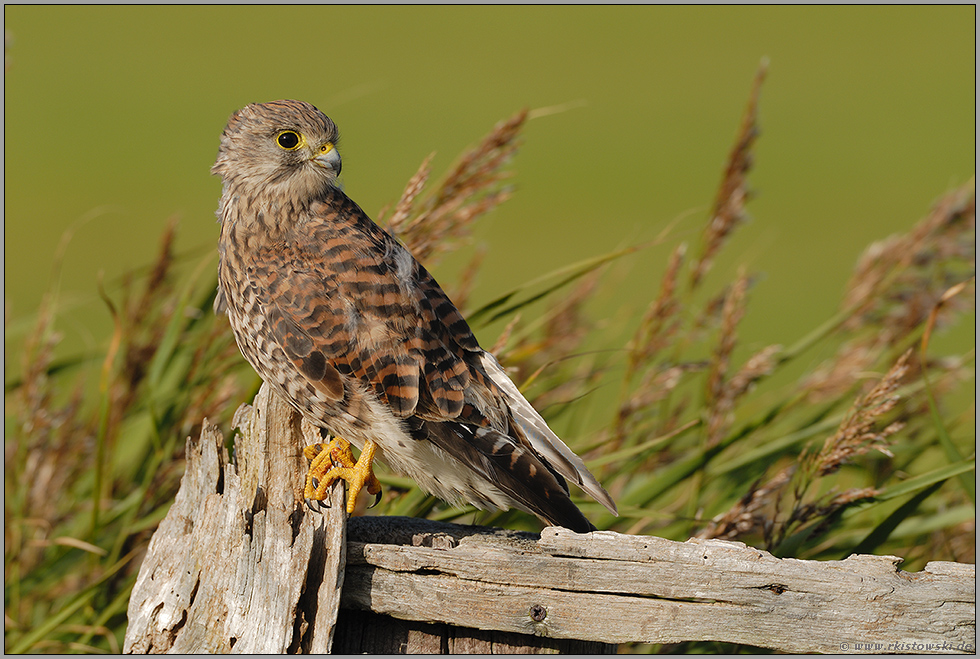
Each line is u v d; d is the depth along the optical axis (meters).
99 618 7.79
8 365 9.38
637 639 5.14
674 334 8.45
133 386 8.69
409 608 5.31
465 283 9.22
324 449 6.66
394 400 6.60
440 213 7.94
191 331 8.84
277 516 5.47
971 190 8.97
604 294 11.88
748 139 8.68
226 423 8.61
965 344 15.20
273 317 6.92
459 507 6.95
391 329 6.71
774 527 7.33
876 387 6.90
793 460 8.52
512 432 6.68
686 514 7.98
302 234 7.13
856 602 5.01
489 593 5.23
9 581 8.37
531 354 9.05
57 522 8.63
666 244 23.78
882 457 8.29
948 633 4.97
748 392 8.44
